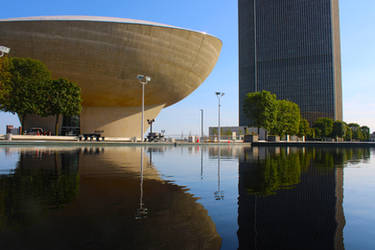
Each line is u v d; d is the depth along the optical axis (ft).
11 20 99.35
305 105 369.71
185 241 6.57
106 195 11.85
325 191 13.33
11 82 84.94
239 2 429.79
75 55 109.70
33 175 17.94
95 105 146.20
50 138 95.76
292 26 381.60
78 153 42.29
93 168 22.18
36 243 6.28
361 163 30.42
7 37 101.65
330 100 357.82
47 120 137.28
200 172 20.65
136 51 115.65
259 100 161.99
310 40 371.15
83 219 8.23
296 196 12.09
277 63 387.96
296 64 377.30
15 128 125.39
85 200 10.81
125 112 152.05
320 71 363.97
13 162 26.58
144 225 7.77
